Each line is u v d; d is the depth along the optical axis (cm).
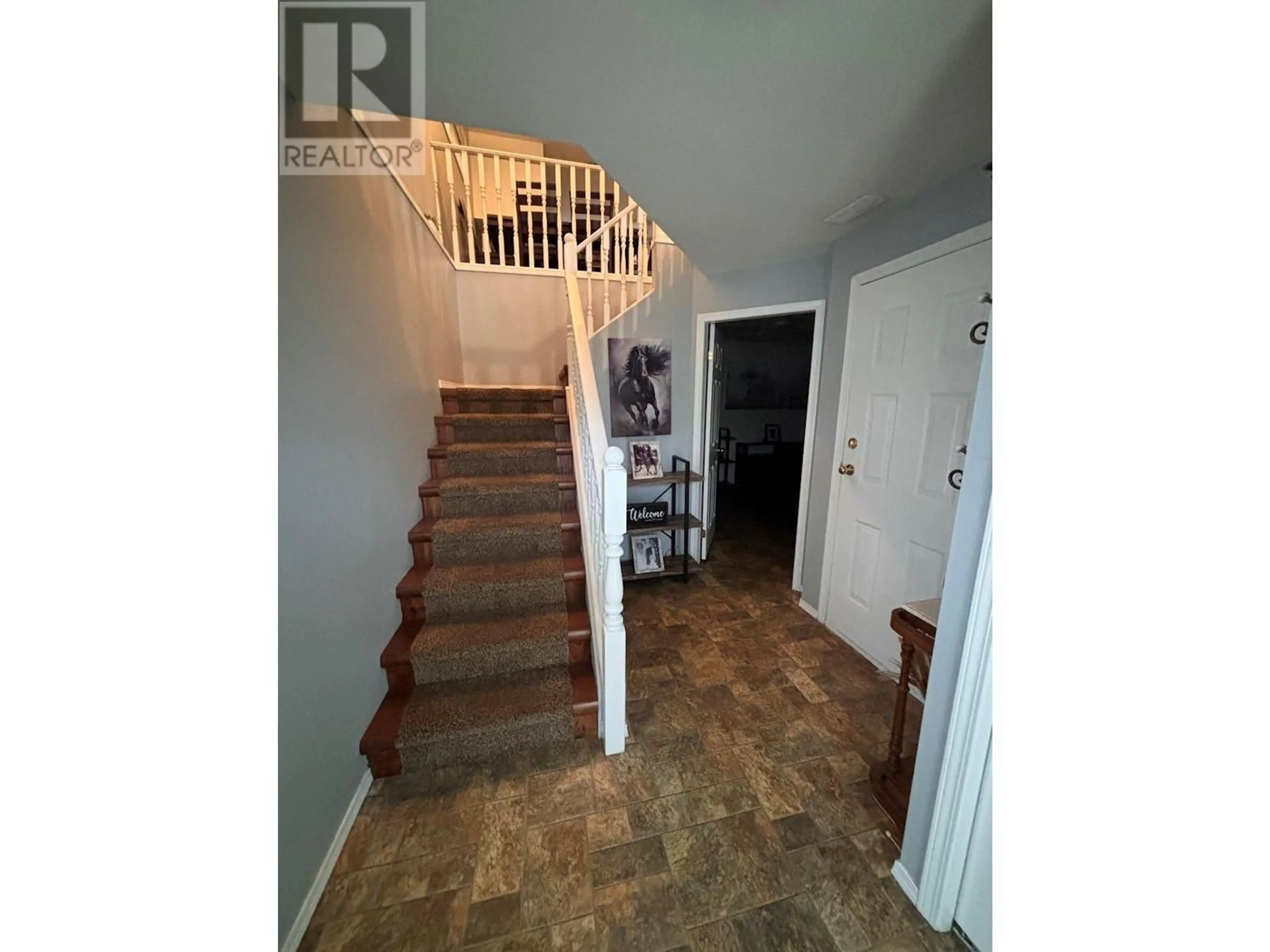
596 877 114
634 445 312
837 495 234
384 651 162
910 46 100
